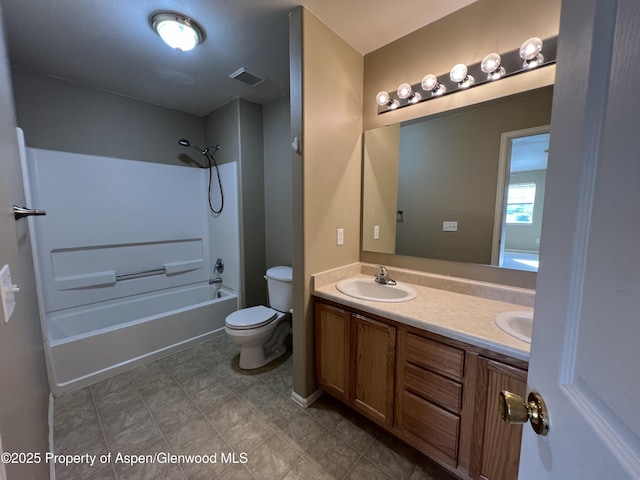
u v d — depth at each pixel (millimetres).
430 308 1394
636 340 302
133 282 2805
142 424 1627
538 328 530
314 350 1810
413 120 1772
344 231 1955
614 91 353
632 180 314
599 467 340
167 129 2945
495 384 1069
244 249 2900
